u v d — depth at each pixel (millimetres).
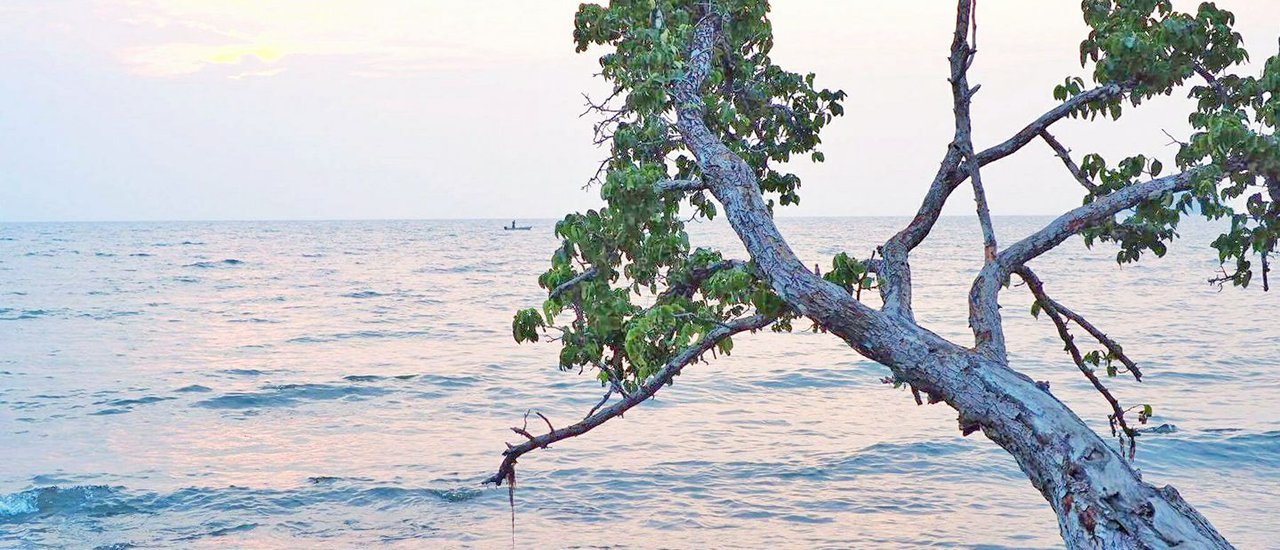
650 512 15844
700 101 5957
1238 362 33938
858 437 21281
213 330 47531
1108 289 74438
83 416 25125
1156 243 5965
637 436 21594
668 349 5371
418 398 27828
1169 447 19812
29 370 33844
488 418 24688
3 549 14430
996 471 18156
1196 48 5629
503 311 58531
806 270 4871
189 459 20094
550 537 14656
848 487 17234
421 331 47125
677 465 18812
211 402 27234
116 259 132875
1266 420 22625
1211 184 5004
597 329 5426
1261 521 15008
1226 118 5094
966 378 4477
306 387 29734
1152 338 42156
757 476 17984
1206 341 40969
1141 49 5531
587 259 5570
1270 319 50969
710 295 5496
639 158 6445
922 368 4566
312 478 18359
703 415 24297
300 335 45344
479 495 16969
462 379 31297
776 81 7402
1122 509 3938
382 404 26875
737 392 28156
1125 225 5984
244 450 20984
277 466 19422
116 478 18406
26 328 47969
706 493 16891
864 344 4695
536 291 75562
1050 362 34281
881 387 29031
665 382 5230
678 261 5836
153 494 17266
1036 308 6039
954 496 16578
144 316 54594
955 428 22141
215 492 17422
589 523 15312
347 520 15766
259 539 14852
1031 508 15875
